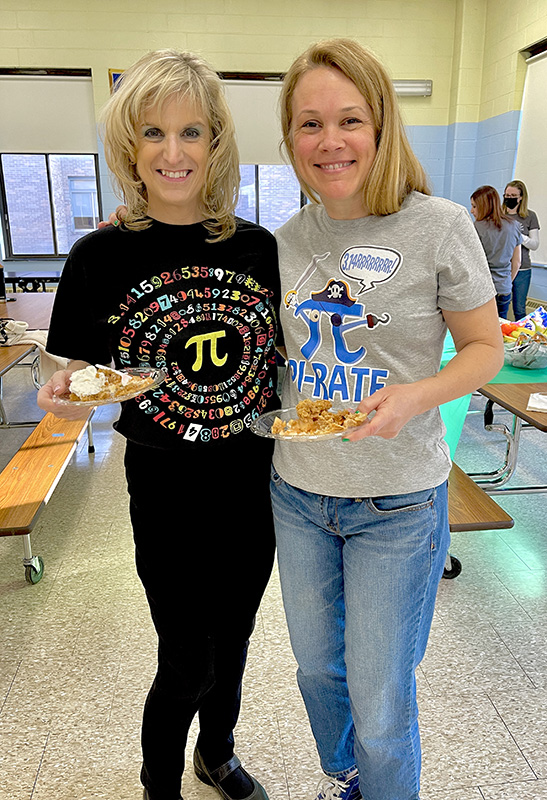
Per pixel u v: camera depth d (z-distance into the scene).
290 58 8.15
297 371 1.29
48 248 8.91
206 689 1.45
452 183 8.69
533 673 2.06
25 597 2.52
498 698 1.95
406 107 8.57
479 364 1.12
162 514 1.33
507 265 5.80
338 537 1.30
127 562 2.78
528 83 7.26
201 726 1.59
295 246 1.29
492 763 1.70
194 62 1.21
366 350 1.19
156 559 1.36
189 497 1.33
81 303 1.31
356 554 1.23
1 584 2.62
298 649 1.36
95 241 1.25
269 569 1.47
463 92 8.33
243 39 8.04
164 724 1.45
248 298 1.30
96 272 1.26
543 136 7.01
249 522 1.38
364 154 1.12
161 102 1.15
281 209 8.83
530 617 2.37
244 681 2.04
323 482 1.22
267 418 1.26
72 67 7.95
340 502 1.22
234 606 1.43
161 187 1.22
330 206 1.20
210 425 1.31
